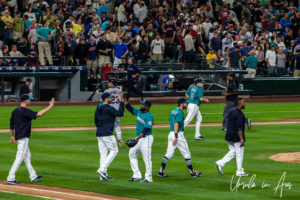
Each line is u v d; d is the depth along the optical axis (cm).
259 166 4819
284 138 6206
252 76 10475
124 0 11331
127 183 4222
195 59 10600
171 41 10938
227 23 11812
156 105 9312
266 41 11175
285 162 4972
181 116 4356
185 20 11288
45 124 7200
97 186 4119
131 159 4303
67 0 11175
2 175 4488
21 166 4791
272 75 10981
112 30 10888
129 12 11406
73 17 10556
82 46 10075
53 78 10419
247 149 5578
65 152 5384
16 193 3916
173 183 4231
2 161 4978
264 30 12181
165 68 10388
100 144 4312
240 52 10656
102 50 10056
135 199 3769
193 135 6394
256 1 13038
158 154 5309
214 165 4853
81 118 7788
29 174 4375
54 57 10275
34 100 10025
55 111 8550
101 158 4325
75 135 6347
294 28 12288
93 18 10694
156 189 4041
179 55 10656
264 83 10562
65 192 3947
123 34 10488
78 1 11469
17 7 10775
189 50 10556
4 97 10112
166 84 10112
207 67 10519
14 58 9694
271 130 6769
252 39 11506
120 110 4275
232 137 4406
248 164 4897
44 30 9906
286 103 9825
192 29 10806
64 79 10400
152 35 10694
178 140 4409
